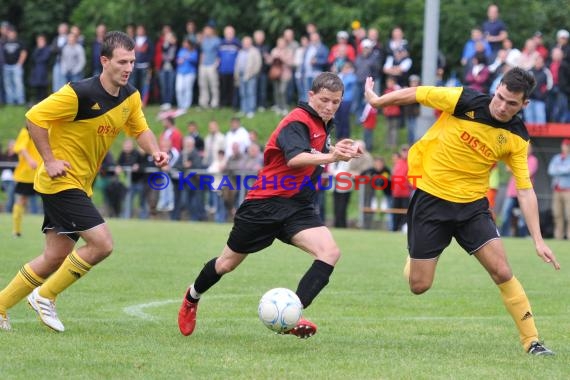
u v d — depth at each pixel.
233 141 56.22
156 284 27.25
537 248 17.48
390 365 16.22
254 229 17.98
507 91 17.06
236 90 68.88
